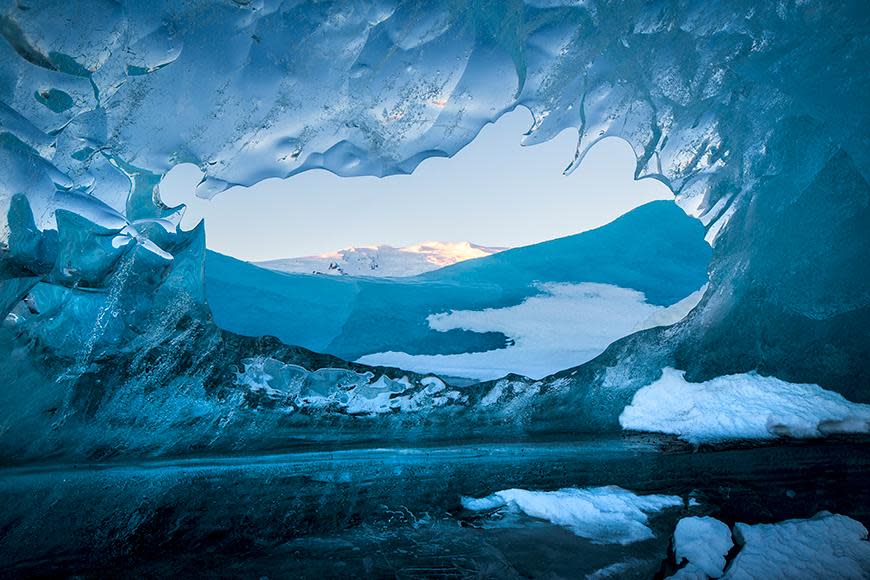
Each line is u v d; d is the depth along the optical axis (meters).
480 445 3.86
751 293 4.98
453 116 4.62
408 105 4.51
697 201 5.16
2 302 3.31
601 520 2.58
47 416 3.68
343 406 4.52
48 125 3.41
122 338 4.04
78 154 3.69
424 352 6.56
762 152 5.00
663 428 4.18
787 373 4.73
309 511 2.75
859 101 4.73
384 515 2.70
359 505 2.83
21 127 3.21
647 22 4.48
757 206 5.07
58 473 3.20
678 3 4.44
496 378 5.33
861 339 4.71
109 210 3.67
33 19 3.21
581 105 4.75
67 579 2.07
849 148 4.81
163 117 3.96
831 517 2.23
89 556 2.25
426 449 3.79
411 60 4.36
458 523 2.59
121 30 3.51
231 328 7.08
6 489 2.95
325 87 4.29
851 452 3.53
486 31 4.34
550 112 4.75
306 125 4.40
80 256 3.71
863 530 2.15
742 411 4.19
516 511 2.73
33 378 3.72
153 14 3.62
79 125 3.64
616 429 4.26
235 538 2.43
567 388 4.71
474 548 2.31
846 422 4.05
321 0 3.99
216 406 4.20
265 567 2.16
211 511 2.74
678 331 4.86
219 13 3.80
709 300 4.97
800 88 4.77
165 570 2.14
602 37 4.50
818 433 3.95
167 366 4.18
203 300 4.38
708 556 2.05
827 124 4.83
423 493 3.00
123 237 3.82
